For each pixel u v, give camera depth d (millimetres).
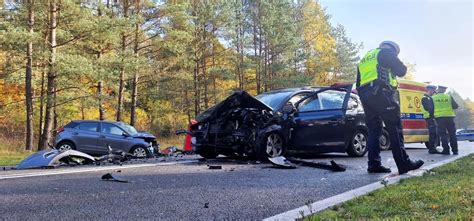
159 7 25609
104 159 8641
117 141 14664
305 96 9156
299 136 8688
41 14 19984
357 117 9664
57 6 19156
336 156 9820
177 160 8750
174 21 26719
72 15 19922
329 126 9141
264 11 34344
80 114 29422
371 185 4953
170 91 33469
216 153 9172
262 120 8312
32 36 17719
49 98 19016
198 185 4980
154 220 3264
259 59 34469
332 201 3984
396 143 6121
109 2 25031
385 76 6230
